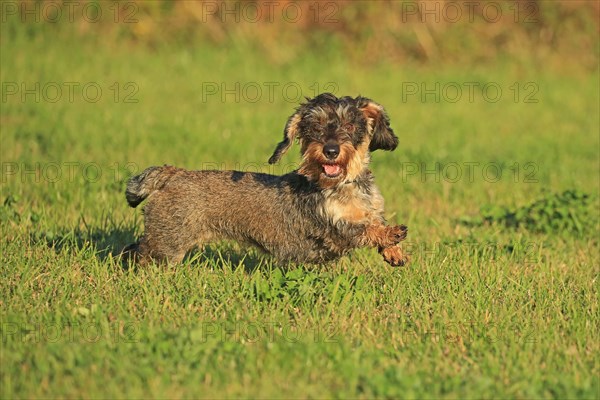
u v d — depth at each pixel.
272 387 8.62
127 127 20.84
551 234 14.55
